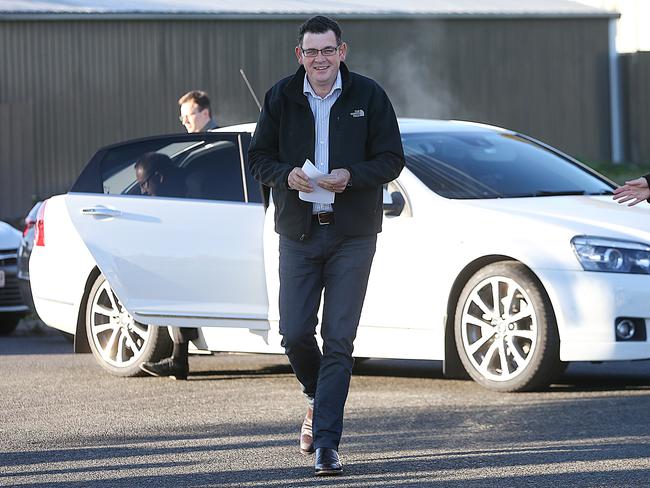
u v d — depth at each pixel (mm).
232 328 11867
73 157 38500
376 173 7793
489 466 7977
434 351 11039
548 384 10773
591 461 8070
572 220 10766
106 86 38812
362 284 7965
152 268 11836
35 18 37625
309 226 7887
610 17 45562
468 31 43844
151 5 39750
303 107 7930
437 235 10992
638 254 10453
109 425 9734
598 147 46031
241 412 10273
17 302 17047
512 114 44719
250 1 41844
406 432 9219
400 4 43688
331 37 7824
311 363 8172
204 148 12094
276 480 7695
